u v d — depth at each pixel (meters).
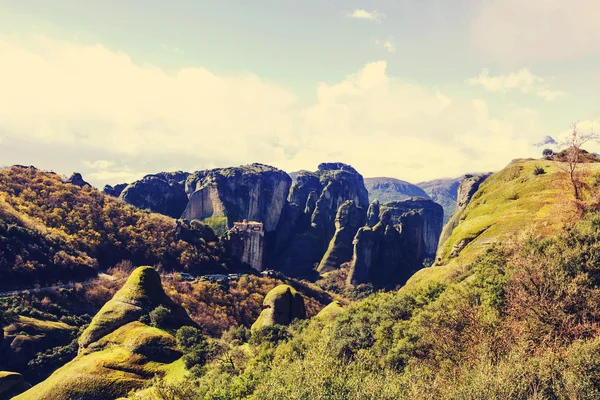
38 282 135.00
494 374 29.44
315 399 32.94
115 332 95.44
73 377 79.31
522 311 39.03
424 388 32.84
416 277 110.12
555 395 28.20
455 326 43.41
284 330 100.06
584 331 34.41
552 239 51.25
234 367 77.12
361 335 62.22
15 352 102.31
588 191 74.94
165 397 54.56
